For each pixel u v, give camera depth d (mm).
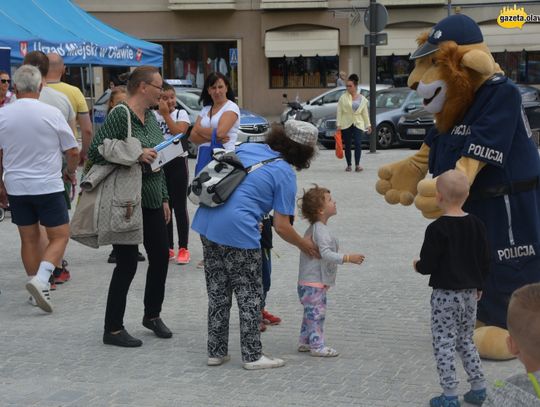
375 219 10945
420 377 5156
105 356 5617
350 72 32062
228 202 5152
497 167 5301
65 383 5105
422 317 6484
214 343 5391
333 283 5629
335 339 5949
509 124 5184
